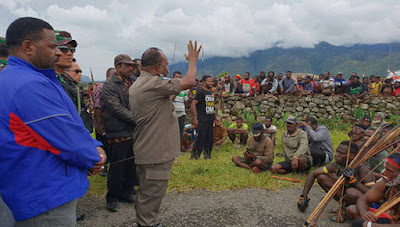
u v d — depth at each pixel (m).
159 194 2.84
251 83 12.09
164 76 2.95
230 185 4.64
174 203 3.96
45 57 1.73
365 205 2.62
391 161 2.42
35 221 1.61
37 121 1.54
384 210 2.30
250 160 5.75
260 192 4.41
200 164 5.92
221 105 11.48
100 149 2.07
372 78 13.48
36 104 1.55
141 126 2.76
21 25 1.65
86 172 1.89
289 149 5.49
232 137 8.01
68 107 1.78
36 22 1.69
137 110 2.73
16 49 1.67
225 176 5.16
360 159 3.20
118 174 3.56
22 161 1.57
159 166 2.78
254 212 3.70
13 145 1.55
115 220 3.42
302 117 11.54
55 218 1.66
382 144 3.00
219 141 7.67
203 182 4.76
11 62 1.68
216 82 12.06
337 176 3.66
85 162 1.76
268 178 5.07
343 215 3.41
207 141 6.45
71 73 3.63
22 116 1.53
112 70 5.15
